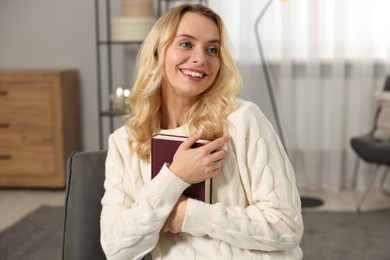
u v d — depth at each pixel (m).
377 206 3.92
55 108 4.30
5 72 4.32
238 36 4.48
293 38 4.41
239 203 1.27
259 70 4.50
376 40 4.36
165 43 1.28
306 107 4.45
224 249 1.24
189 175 1.19
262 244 1.22
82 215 1.51
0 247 3.11
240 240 1.21
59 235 3.31
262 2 4.41
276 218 1.22
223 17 4.46
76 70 4.72
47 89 4.29
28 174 4.38
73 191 1.53
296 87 4.48
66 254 1.51
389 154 3.52
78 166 1.55
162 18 1.30
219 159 1.21
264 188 1.24
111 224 1.29
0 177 4.39
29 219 3.62
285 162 1.29
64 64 4.77
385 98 3.91
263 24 4.44
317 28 4.33
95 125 4.80
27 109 4.31
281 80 4.46
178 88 1.28
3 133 4.35
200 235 1.24
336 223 3.51
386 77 4.16
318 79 4.39
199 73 1.26
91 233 1.50
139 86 1.36
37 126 4.32
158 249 1.29
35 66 4.79
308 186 4.50
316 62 4.37
